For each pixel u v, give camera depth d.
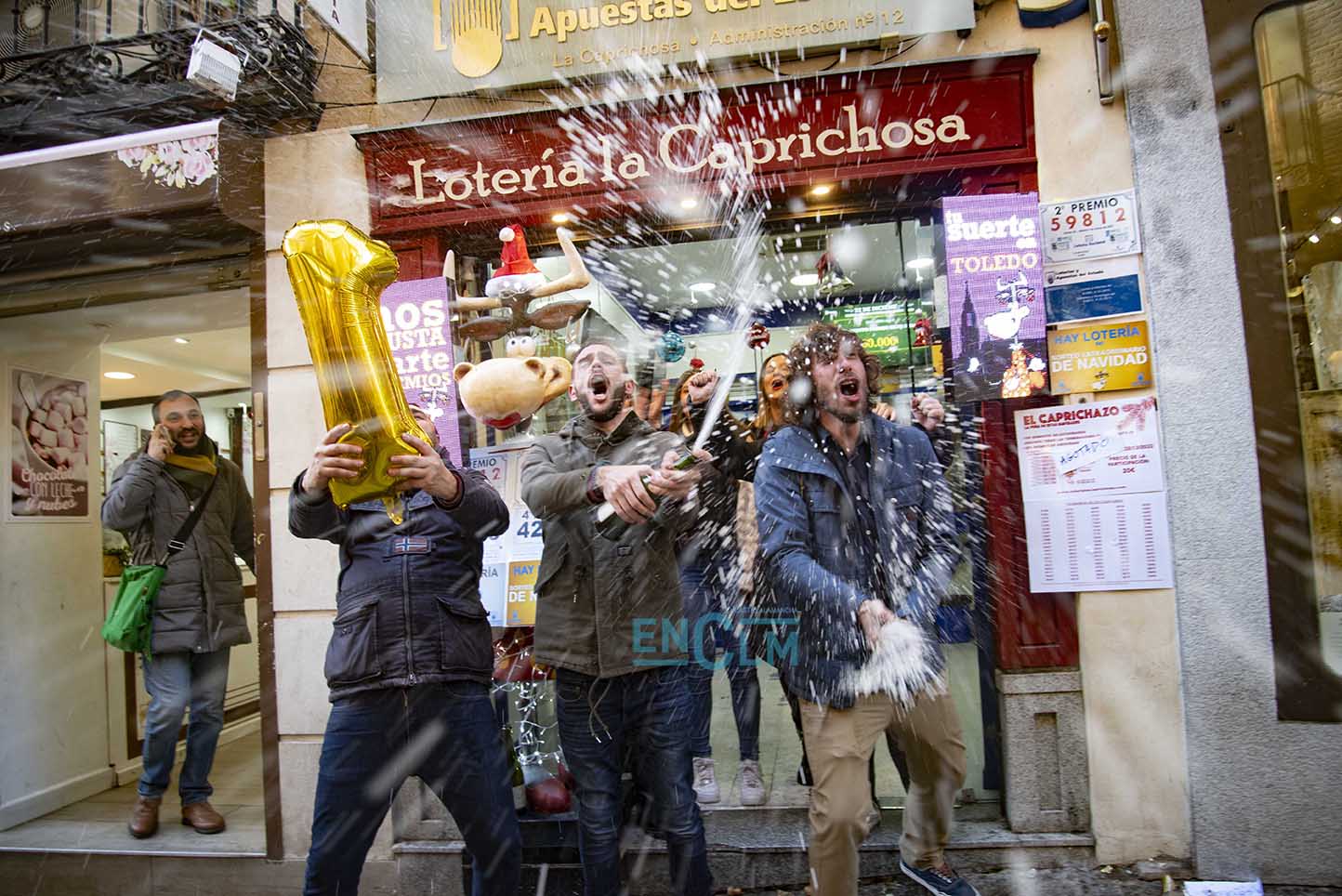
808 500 2.04
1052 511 2.76
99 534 4.07
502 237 2.99
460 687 2.00
